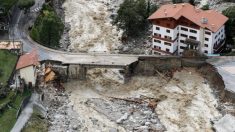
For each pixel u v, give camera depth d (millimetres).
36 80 149250
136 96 148000
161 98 146500
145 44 172250
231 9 169625
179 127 135625
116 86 152750
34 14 184000
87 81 155125
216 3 191500
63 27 177375
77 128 135625
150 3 194375
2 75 149000
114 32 181625
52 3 197500
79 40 177375
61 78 154375
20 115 135500
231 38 165250
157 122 137625
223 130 133125
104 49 171750
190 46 157875
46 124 136125
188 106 143000
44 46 164000
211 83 150750
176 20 154875
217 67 151875
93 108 143625
